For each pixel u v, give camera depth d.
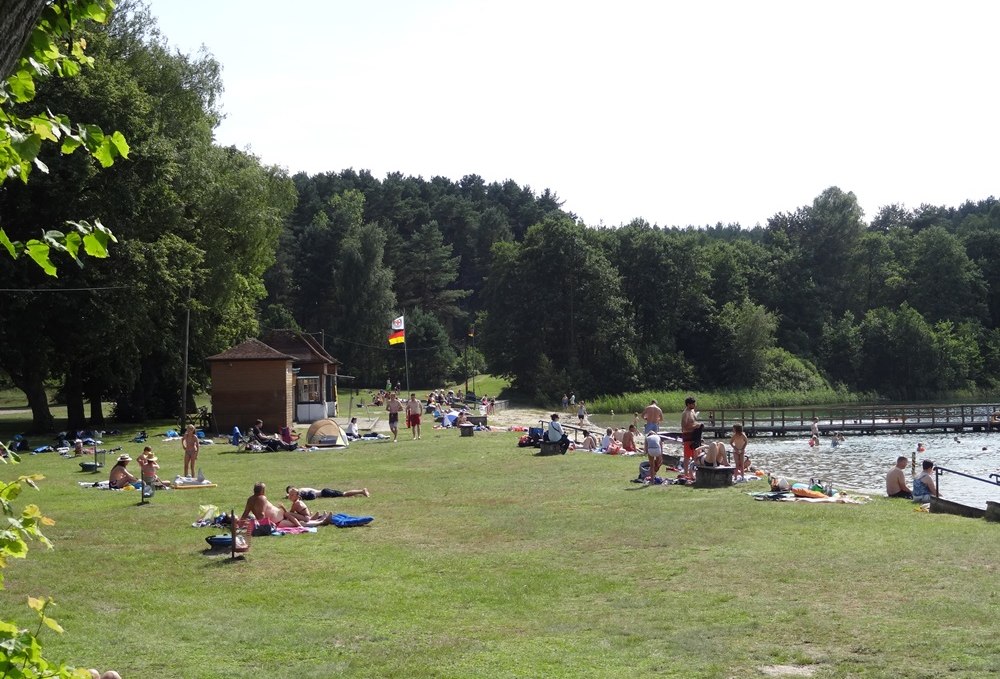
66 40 4.47
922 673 9.01
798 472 37.78
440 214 154.00
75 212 39.84
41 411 45.28
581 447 37.03
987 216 163.38
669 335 106.69
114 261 41.72
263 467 30.39
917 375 105.25
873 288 122.12
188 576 14.09
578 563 14.71
